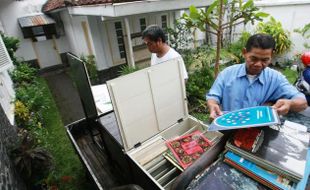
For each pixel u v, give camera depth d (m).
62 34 9.19
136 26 6.23
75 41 7.97
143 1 3.94
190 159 1.34
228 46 5.75
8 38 6.38
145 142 1.61
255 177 0.84
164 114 1.69
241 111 1.02
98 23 6.00
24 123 3.50
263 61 1.25
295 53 5.45
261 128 1.00
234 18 3.26
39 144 2.99
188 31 5.61
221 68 4.76
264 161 0.83
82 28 6.72
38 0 9.03
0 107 2.59
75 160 3.06
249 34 5.60
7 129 2.53
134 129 1.53
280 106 1.16
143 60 6.68
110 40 6.37
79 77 2.04
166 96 1.66
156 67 1.52
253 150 0.89
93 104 1.99
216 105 1.41
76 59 1.88
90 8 4.68
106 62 6.54
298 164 0.79
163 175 1.40
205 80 4.37
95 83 6.40
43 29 8.77
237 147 0.93
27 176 2.24
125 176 1.97
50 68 9.21
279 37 5.29
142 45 6.52
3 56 3.16
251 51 1.25
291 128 1.00
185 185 0.90
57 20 8.91
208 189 0.84
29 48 8.73
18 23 8.37
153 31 2.00
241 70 1.46
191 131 1.76
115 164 2.14
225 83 1.53
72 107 5.12
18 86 5.06
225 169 0.91
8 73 4.86
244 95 1.45
